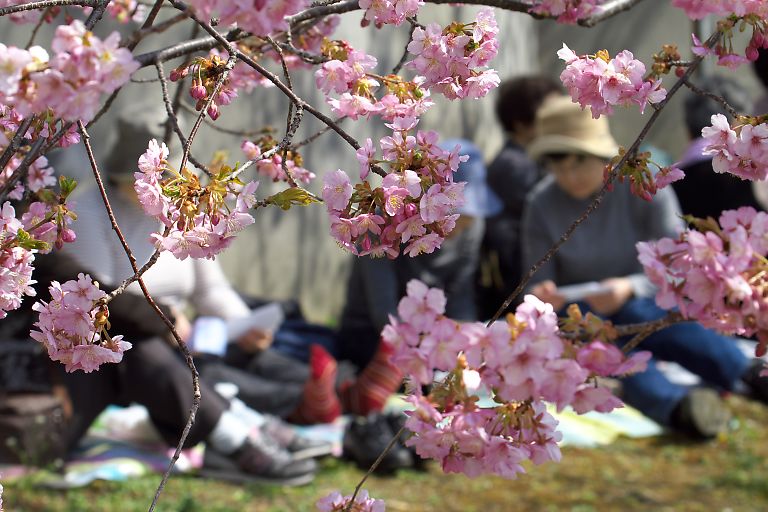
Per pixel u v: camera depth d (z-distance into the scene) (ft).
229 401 17.79
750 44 6.07
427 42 6.57
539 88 23.03
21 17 8.15
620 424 20.74
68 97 4.34
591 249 20.04
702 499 17.26
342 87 6.73
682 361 20.44
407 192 5.70
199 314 19.52
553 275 20.35
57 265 14.49
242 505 16.39
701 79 23.58
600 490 17.58
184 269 17.26
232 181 5.81
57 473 16.83
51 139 6.02
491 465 4.90
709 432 20.07
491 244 22.12
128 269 15.28
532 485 17.76
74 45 4.32
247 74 8.29
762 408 22.29
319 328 22.12
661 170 6.19
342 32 26.61
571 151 19.47
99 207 14.89
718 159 5.83
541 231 20.29
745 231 4.51
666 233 19.77
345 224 5.75
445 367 4.62
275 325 19.84
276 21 4.50
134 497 16.44
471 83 6.59
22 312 16.78
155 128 14.93
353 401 20.51
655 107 6.09
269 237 28.40
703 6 5.88
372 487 17.53
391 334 4.66
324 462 18.71
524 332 4.55
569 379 4.51
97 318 5.91
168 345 18.21
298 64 8.49
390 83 6.75
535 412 4.94
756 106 23.09
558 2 7.22
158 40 20.51
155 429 17.87
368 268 20.72
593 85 6.13
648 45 42.68
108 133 20.72
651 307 19.57
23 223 6.48
